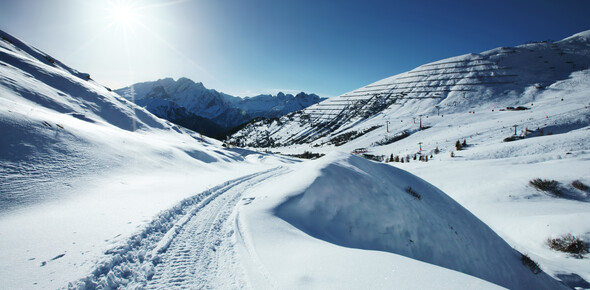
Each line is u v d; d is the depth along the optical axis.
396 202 8.76
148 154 17.36
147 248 4.72
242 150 60.81
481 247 9.46
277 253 4.73
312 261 4.31
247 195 10.08
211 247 5.13
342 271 3.91
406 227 8.06
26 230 5.00
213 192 10.53
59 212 6.40
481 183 26.22
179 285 3.71
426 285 3.54
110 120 29.83
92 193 8.52
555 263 11.59
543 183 22.25
